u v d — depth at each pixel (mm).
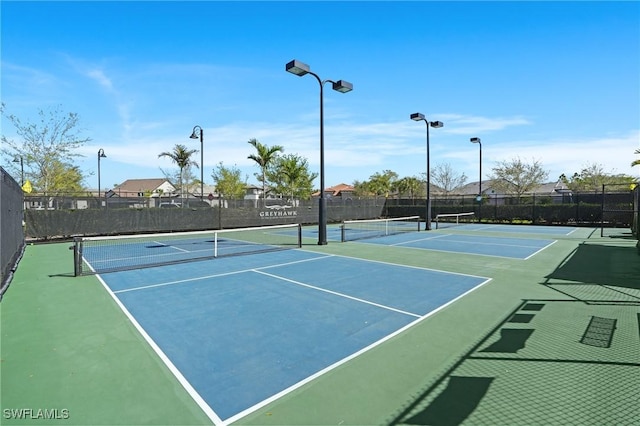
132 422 3016
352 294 6996
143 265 10102
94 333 5023
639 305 6211
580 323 5312
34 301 6629
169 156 32188
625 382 3604
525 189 38469
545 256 11648
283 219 25797
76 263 8773
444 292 7141
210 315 5762
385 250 13133
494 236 18203
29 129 23781
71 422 3012
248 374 3838
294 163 38750
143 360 4176
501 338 4766
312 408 3207
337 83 14203
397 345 4562
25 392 3480
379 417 3066
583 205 25031
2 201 7250
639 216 12789
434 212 31859
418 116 19266
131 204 19844
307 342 4668
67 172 26219
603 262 10508
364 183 68125
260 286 7648
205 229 21859
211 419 3061
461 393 3426
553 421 2992
